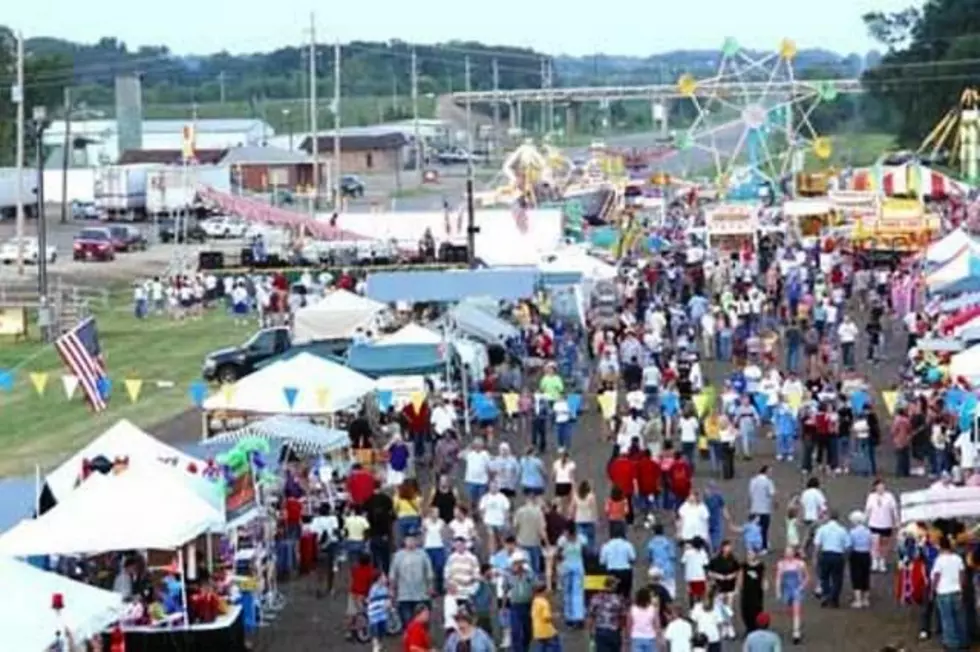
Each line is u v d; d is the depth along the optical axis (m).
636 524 53.19
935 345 70.81
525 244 113.75
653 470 53.09
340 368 58.19
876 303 93.50
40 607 30.28
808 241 133.38
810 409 61.75
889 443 67.38
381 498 46.94
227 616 39.75
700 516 45.56
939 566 40.31
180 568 38.97
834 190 155.62
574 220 138.12
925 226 124.12
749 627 40.31
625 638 39.44
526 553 41.84
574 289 92.44
